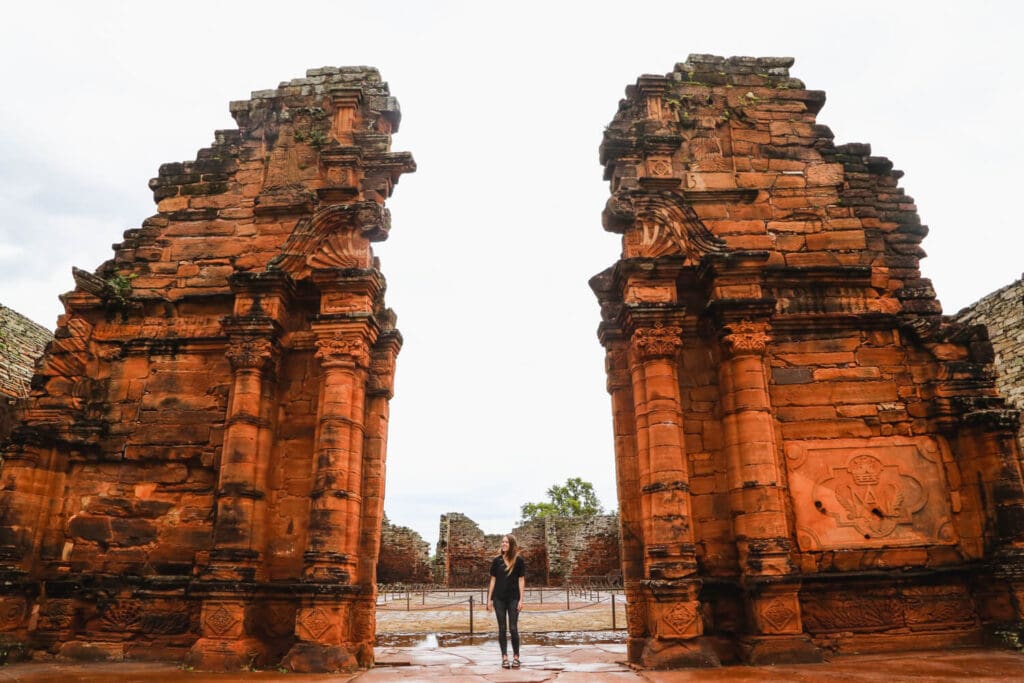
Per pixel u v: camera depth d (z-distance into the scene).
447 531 50.00
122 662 13.01
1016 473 13.57
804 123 16.88
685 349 14.85
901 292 15.45
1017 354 25.88
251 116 17.36
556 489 89.50
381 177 16.48
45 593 13.80
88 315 15.66
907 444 14.31
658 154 16.20
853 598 13.34
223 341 15.31
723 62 17.42
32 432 14.09
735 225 15.83
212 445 14.70
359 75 17.67
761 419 13.59
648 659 12.07
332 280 14.81
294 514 14.21
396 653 15.63
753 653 12.11
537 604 32.84
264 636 13.23
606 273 16.25
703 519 13.78
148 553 14.11
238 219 16.44
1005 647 12.70
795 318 14.93
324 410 14.09
